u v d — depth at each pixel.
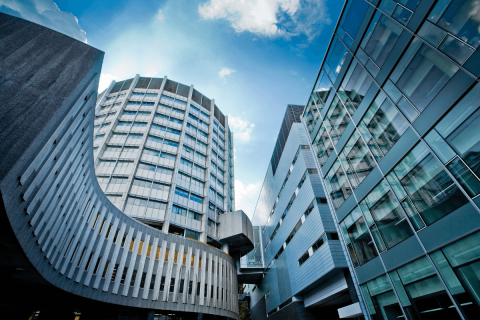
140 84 55.00
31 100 7.75
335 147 21.34
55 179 11.12
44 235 11.34
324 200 28.70
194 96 58.78
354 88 18.25
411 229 12.50
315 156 25.55
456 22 10.02
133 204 35.66
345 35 19.70
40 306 18.42
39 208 9.76
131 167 39.28
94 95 12.91
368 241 16.34
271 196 50.47
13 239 8.26
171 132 47.91
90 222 20.20
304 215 31.86
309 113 27.67
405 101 12.95
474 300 9.09
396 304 13.54
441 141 10.73
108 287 21.36
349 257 18.69
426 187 11.53
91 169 18.22
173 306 26.94
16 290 16.08
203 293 31.05
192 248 32.88
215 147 55.97
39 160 7.97
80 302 21.00
